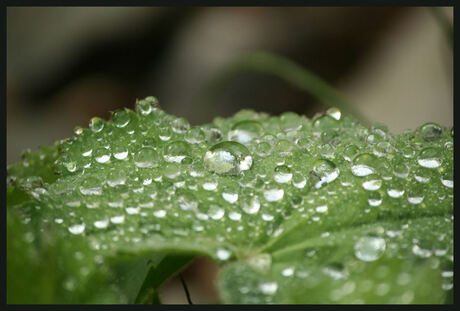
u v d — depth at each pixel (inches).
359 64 16.8
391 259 5.5
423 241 5.6
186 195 5.9
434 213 5.8
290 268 5.5
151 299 5.8
